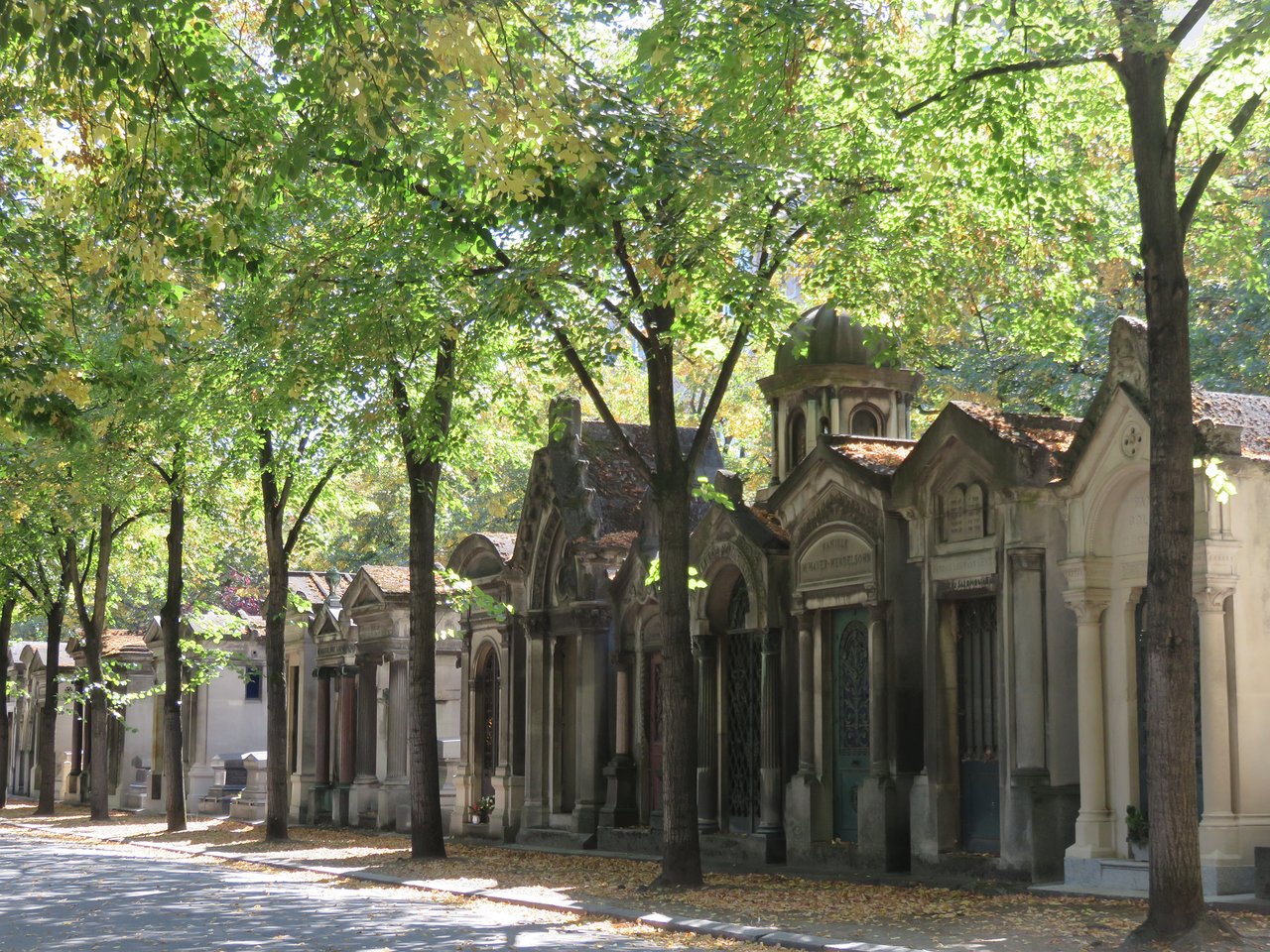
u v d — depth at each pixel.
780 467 28.73
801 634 24.64
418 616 28.03
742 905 18.66
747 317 19.17
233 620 43.78
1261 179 25.98
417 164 14.98
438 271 21.28
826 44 18.83
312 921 18.11
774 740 24.98
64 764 62.44
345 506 38.41
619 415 49.16
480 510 60.41
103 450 31.52
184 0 14.24
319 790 42.00
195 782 49.88
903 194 20.03
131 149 15.39
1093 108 18.47
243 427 30.22
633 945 15.53
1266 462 18.14
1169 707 14.30
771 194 19.34
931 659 21.95
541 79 13.23
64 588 50.81
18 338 17.91
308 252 22.89
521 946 15.39
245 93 15.93
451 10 12.55
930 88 17.78
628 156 16.12
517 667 33.12
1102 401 19.42
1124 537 19.44
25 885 24.12
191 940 16.14
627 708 30.09
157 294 16.81
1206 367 29.88
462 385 23.30
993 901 18.20
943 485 22.05
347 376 22.66
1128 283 30.44
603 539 31.03
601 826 29.78
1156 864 14.26
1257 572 18.14
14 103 16.30
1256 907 16.25
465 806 35.03
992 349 32.50
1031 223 20.23
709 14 17.03
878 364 21.81
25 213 20.16
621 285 22.05
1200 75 14.70
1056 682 20.19
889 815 22.30
